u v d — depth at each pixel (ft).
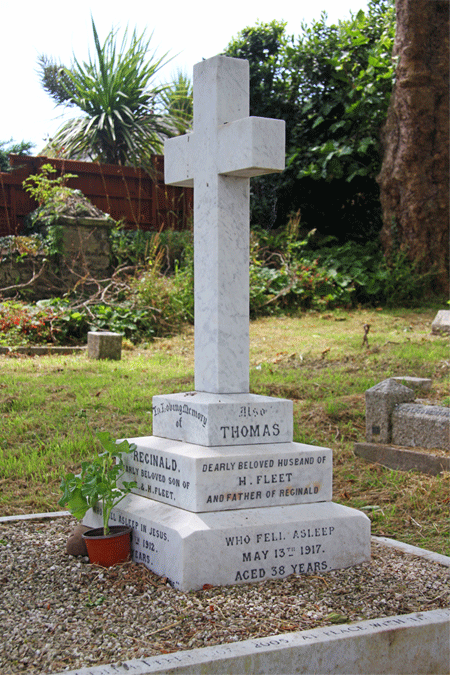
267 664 9.29
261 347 38.96
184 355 39.09
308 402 27.63
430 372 31.91
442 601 11.55
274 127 13.33
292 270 54.19
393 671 10.11
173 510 13.02
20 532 15.58
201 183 14.37
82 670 8.74
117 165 61.93
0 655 9.57
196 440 13.57
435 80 54.08
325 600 11.54
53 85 72.59
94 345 37.40
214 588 12.01
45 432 23.72
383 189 58.23
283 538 12.80
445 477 19.95
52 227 49.52
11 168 57.06
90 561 13.35
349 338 40.22
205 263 14.28
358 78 60.64
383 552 14.64
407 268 55.57
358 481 20.86
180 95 73.97
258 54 67.26
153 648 9.67
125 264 54.34
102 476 13.35
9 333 40.29
